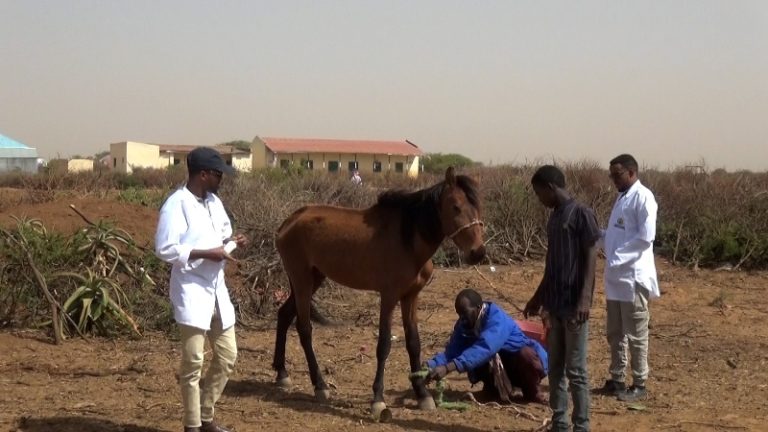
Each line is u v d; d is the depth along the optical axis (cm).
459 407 707
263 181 1747
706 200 1797
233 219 1251
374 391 677
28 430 623
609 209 1809
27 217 1202
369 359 893
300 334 739
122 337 952
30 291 970
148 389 747
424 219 668
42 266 976
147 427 636
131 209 1360
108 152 7262
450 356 723
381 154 5838
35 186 1872
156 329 991
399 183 2558
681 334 1047
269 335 999
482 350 690
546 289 603
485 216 1778
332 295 1239
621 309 750
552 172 595
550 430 630
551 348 604
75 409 679
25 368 805
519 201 1797
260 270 1123
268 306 1108
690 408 727
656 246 1797
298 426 651
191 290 566
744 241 1645
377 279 688
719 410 720
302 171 2303
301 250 739
